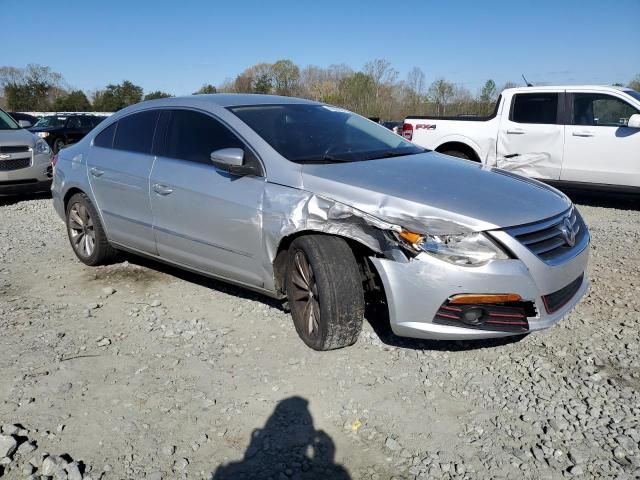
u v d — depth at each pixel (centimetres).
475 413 298
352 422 291
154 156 455
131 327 402
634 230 680
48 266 543
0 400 307
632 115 780
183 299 453
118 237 493
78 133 2178
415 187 343
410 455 266
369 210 329
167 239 442
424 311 315
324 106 484
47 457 258
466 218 314
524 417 293
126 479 250
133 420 292
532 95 859
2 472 253
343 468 258
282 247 370
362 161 392
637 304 436
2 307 438
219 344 375
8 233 684
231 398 312
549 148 840
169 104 464
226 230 392
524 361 351
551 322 328
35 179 932
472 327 316
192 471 256
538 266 315
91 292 472
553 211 345
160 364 349
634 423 286
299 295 362
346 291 333
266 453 268
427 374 336
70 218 543
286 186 362
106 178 489
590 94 820
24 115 2478
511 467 257
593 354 358
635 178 781
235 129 407
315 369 341
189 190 414
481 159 900
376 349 365
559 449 268
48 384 324
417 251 312
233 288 475
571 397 311
